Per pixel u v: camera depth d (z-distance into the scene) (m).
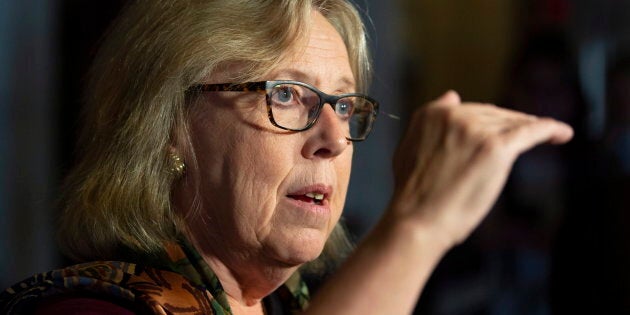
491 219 4.60
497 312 4.52
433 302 4.47
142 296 1.46
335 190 1.70
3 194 3.45
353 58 1.88
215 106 1.62
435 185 1.07
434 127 1.11
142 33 1.68
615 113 4.30
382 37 4.92
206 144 1.63
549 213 4.48
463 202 1.06
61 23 3.60
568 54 5.01
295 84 1.61
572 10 5.60
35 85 3.54
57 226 1.79
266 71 1.61
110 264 1.56
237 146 1.61
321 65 1.66
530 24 5.48
